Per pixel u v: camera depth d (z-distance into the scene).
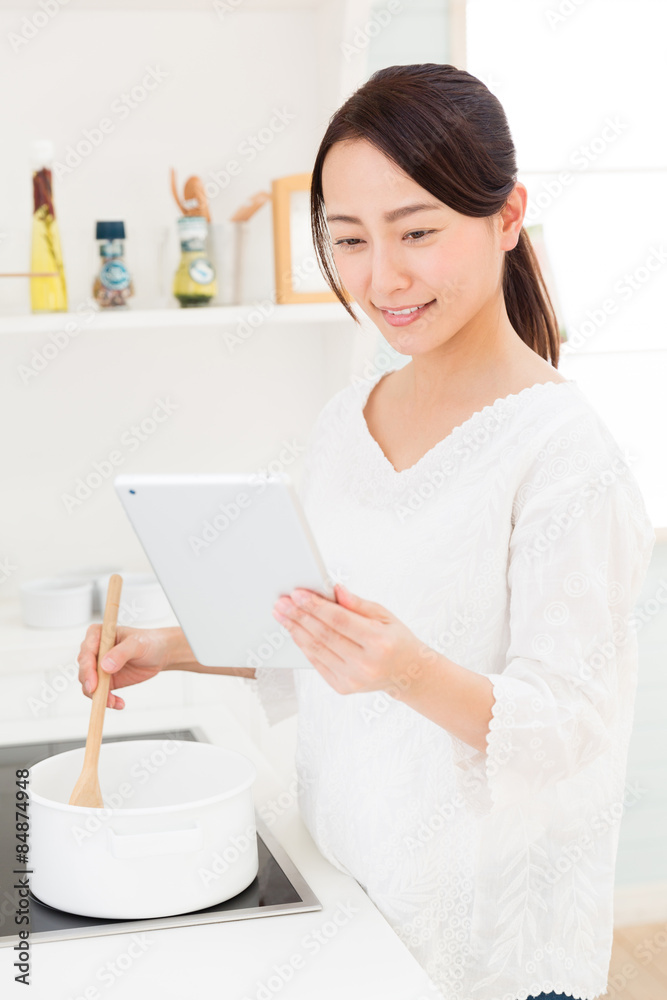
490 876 0.92
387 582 0.93
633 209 2.41
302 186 1.87
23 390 2.03
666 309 2.47
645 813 2.29
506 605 0.90
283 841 1.06
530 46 2.27
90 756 0.97
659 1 2.31
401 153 0.83
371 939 0.85
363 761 0.95
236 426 2.14
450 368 0.97
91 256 1.89
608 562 0.85
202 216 1.88
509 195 0.91
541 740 0.78
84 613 1.87
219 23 2.02
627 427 2.49
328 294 1.91
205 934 0.85
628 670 0.90
